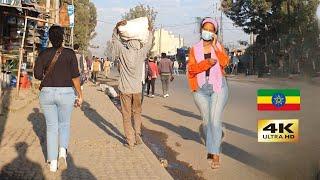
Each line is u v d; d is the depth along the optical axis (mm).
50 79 6934
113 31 9047
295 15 32156
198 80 7465
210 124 7613
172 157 9141
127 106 9094
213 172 7969
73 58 7020
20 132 10281
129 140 9102
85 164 7691
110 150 8859
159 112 16047
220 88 7469
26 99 15773
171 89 27672
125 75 9047
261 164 8344
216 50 7422
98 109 15531
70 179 6750
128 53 8883
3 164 7434
